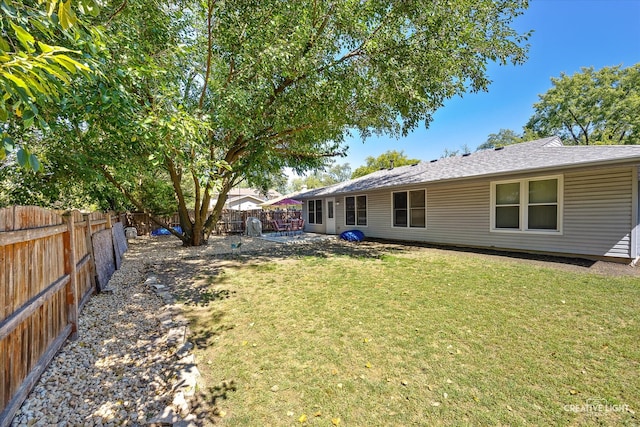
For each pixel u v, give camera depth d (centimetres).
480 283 492
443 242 950
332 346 290
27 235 213
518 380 229
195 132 428
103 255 537
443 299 418
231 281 542
